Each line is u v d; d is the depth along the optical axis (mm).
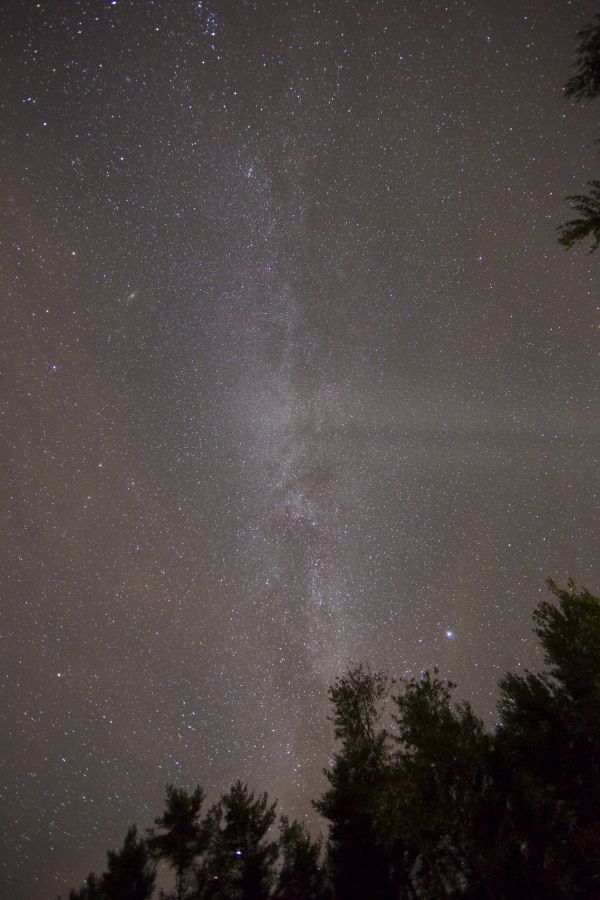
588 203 5512
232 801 13969
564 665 9914
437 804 8969
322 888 12859
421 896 11141
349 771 11688
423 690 9875
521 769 9586
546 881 8719
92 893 13484
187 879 13320
